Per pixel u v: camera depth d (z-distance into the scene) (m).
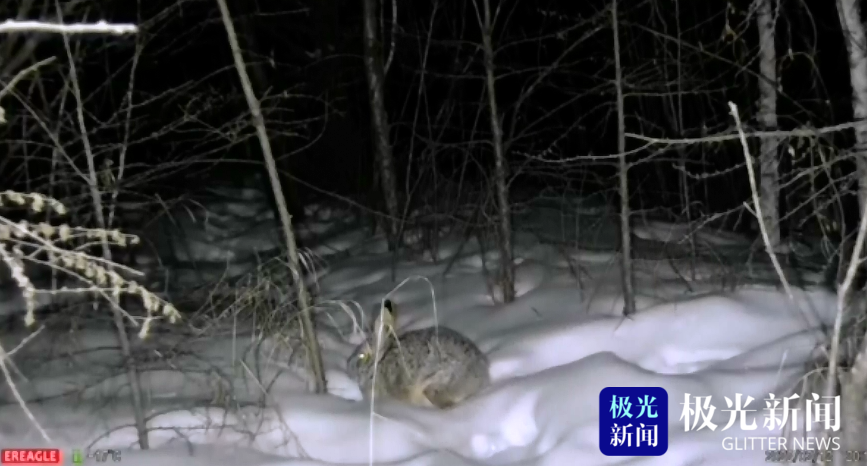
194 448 3.80
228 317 4.81
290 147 8.73
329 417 4.04
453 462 3.60
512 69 5.61
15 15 4.27
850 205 5.33
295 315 4.35
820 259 5.81
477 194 6.77
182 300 5.42
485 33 5.20
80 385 4.43
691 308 4.75
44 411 4.16
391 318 4.35
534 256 6.47
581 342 4.67
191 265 7.00
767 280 5.29
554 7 6.68
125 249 6.37
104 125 3.88
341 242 7.93
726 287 5.23
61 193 4.75
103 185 3.94
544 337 4.70
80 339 5.06
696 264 5.84
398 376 4.22
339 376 4.61
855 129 3.59
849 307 4.22
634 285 5.46
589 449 3.58
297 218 8.72
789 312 4.80
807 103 5.93
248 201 10.05
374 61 6.78
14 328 5.33
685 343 4.62
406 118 8.38
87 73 5.55
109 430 3.78
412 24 7.46
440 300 5.74
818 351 4.04
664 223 7.14
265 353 4.76
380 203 7.41
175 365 4.33
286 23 8.62
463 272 6.29
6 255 2.32
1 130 4.60
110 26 1.89
